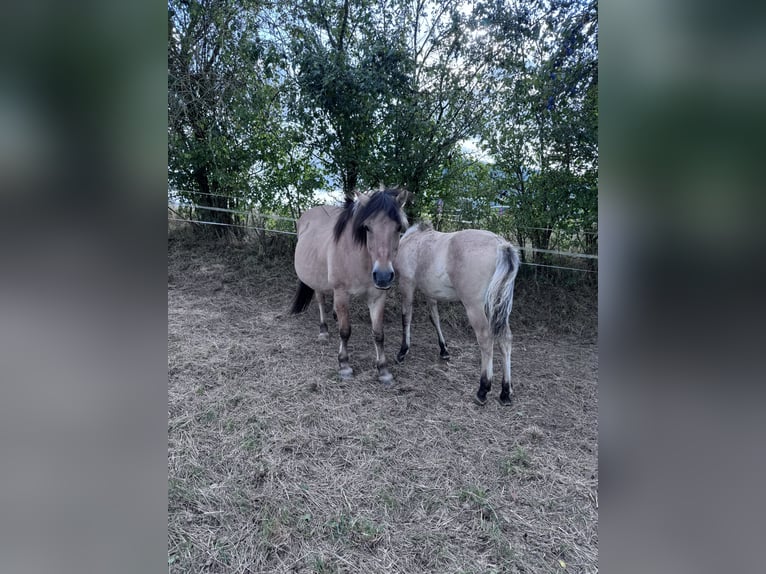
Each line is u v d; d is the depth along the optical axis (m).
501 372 3.48
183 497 1.88
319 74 4.19
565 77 4.21
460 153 4.99
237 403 2.72
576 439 2.52
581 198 4.46
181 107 4.77
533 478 2.13
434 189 5.10
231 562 1.59
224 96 4.93
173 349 3.47
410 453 2.30
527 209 4.77
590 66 4.12
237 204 5.59
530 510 1.91
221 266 5.38
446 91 4.76
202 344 3.61
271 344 3.73
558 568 1.61
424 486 2.04
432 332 4.37
